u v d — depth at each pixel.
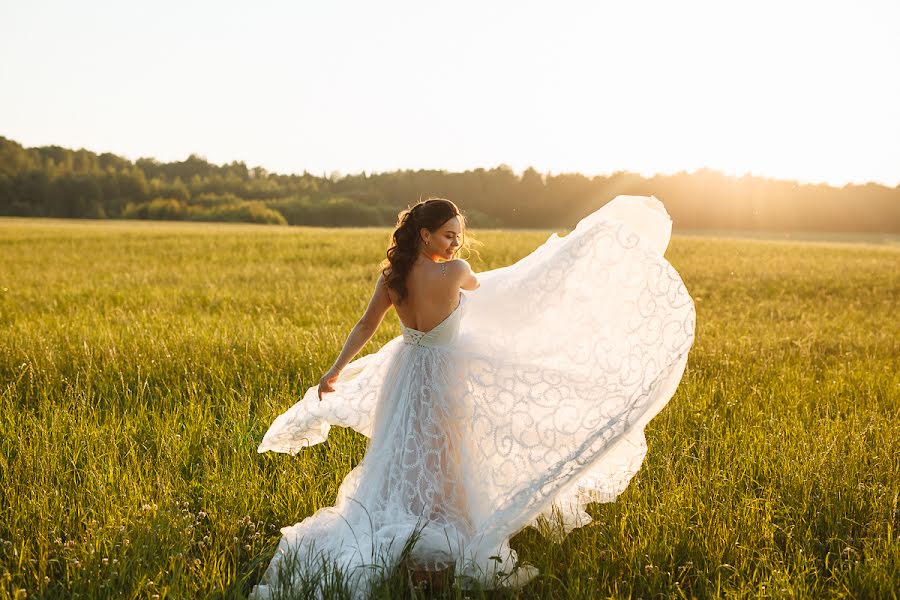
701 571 3.37
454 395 3.58
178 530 3.60
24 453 4.39
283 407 5.46
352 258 21.78
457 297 3.59
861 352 8.35
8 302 11.53
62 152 140.25
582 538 3.71
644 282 3.73
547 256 4.16
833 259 23.92
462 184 105.62
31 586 3.20
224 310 10.76
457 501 3.49
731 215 88.50
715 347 8.05
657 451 4.69
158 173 150.88
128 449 4.67
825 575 3.42
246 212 99.25
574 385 3.68
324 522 3.52
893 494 3.97
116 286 14.23
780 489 4.12
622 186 99.75
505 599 3.26
